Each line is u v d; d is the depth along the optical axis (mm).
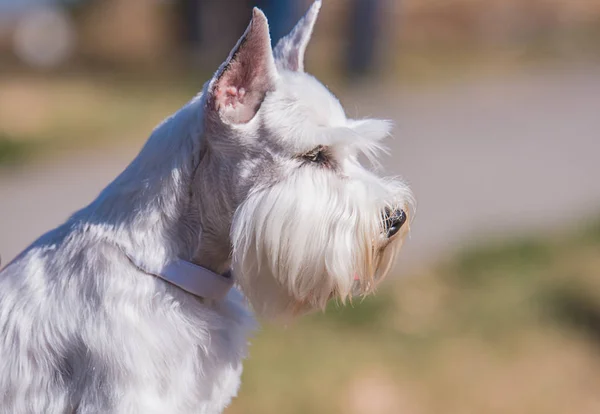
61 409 4848
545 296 10477
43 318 4910
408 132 18062
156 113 20234
